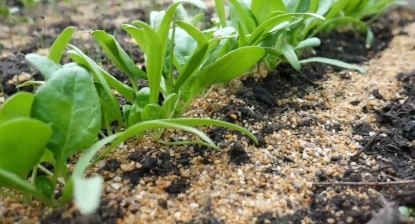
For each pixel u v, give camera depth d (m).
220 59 0.21
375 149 0.22
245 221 0.18
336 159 0.21
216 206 0.18
